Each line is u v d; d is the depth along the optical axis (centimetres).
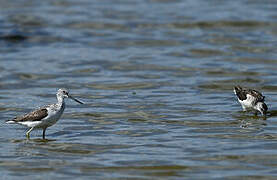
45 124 1703
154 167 1445
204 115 2006
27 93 2358
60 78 2616
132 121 1933
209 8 4206
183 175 1384
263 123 1892
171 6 4341
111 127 1858
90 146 1638
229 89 2417
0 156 1547
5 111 2072
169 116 1994
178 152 1567
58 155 1556
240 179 1348
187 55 3034
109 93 2358
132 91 2389
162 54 3067
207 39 3369
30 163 1487
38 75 2662
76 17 3997
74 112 2061
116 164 1472
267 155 1526
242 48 3147
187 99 2248
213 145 1631
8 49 3212
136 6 4372
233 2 4416
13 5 4422
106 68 2798
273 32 3494
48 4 4472
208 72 2695
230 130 1803
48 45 3309
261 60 2898
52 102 2209
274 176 1364
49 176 1388
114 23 3819
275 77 2588
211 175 1380
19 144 1669
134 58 2986
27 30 3616
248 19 3809
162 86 2467
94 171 1420
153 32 3578
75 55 3069
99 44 3325
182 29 3634
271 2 4375
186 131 1795
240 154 1539
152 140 1694
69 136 1755
